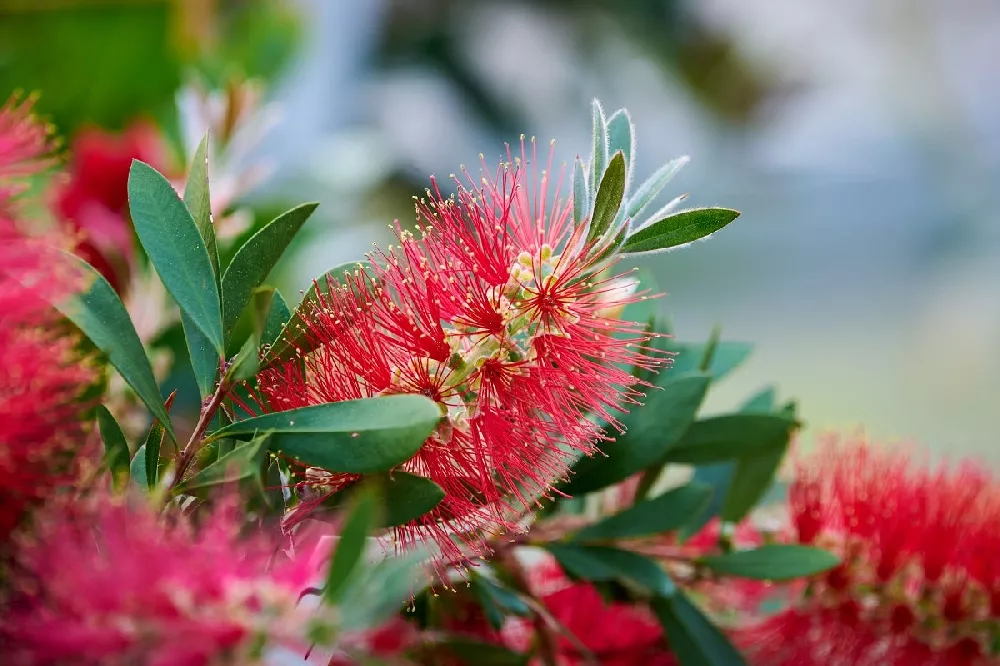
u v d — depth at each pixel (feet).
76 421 2.04
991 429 5.14
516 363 2.08
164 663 1.86
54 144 2.18
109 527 1.92
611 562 2.26
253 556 1.96
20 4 2.93
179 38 3.14
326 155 3.40
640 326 2.14
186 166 2.65
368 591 1.89
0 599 1.93
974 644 2.33
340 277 2.11
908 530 2.34
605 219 2.04
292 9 3.56
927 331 6.12
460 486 2.10
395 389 2.09
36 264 1.99
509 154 2.11
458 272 2.09
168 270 2.04
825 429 2.43
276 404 2.09
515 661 2.23
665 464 2.32
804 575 2.28
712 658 2.27
